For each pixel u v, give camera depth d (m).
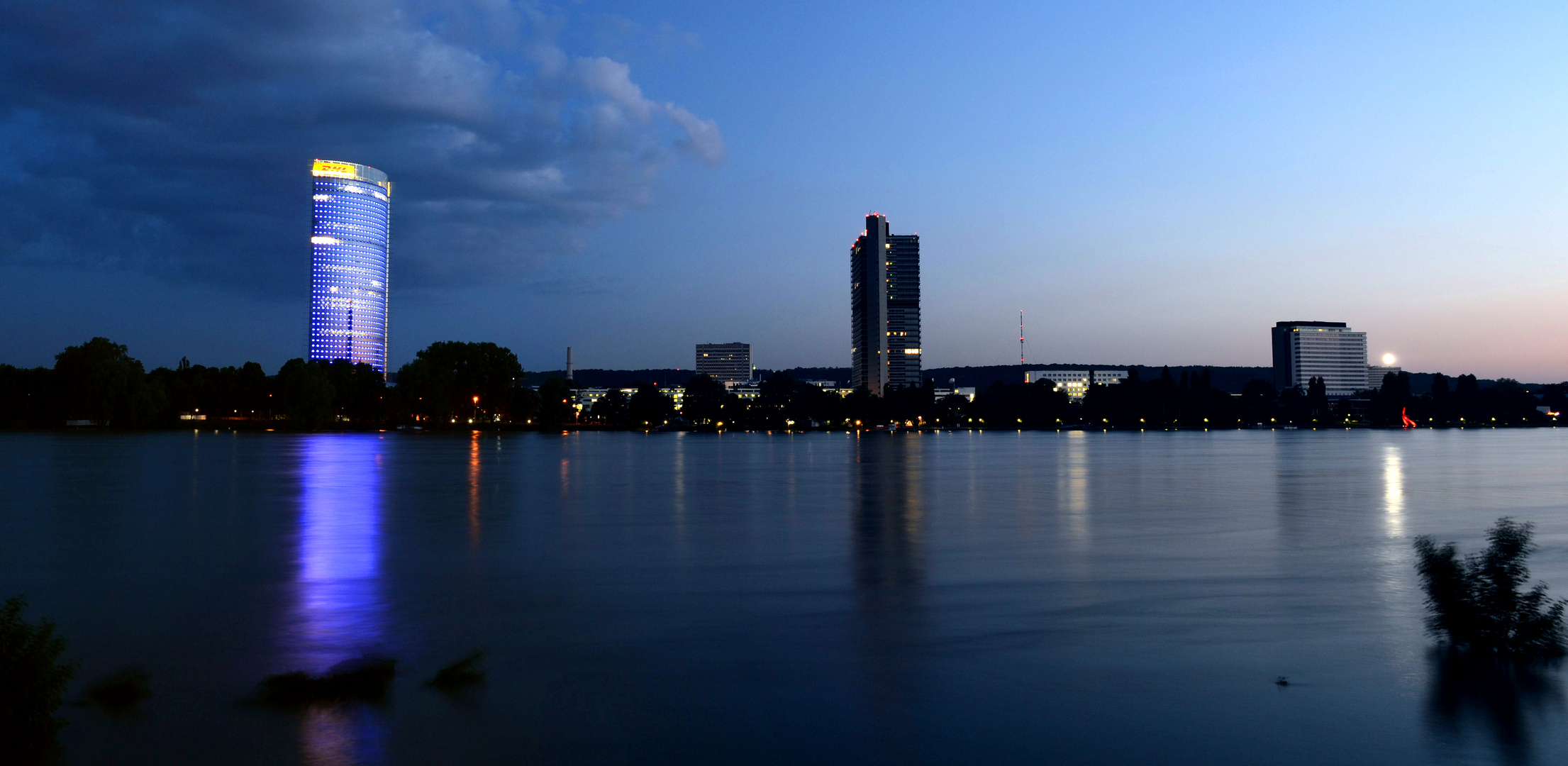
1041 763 11.69
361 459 90.25
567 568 25.81
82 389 175.25
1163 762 11.71
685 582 23.59
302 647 17.20
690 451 120.31
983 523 36.97
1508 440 178.38
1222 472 73.94
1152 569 25.62
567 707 13.77
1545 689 14.55
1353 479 63.81
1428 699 14.09
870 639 17.70
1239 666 15.86
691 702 14.00
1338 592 22.27
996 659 16.31
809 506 43.94
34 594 22.11
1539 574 24.97
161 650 16.97
